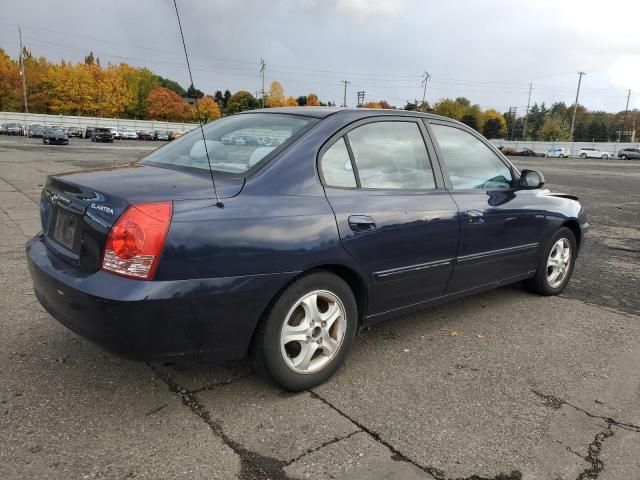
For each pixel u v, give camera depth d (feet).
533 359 12.05
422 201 11.61
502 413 9.68
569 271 16.99
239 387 10.14
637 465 8.34
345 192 10.38
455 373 11.19
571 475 8.04
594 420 9.59
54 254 9.53
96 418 8.89
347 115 11.16
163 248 8.07
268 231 8.98
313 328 9.97
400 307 11.63
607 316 15.08
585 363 11.94
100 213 8.45
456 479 7.83
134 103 311.88
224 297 8.63
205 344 8.73
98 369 10.55
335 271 10.39
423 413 9.56
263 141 10.54
